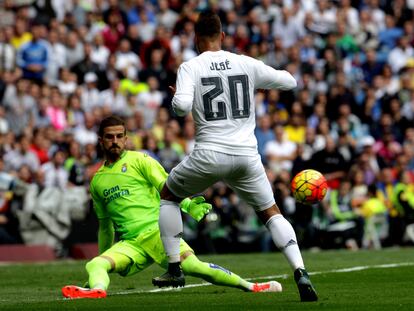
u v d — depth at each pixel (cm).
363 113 4953
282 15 5438
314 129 4569
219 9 5384
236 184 1720
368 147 4375
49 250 3600
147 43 5000
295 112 4731
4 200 3675
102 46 4975
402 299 1755
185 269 1847
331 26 5591
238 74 1702
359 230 4062
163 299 1784
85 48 4759
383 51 5600
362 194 4144
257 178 1709
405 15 5853
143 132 4272
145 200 1914
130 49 5047
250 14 5350
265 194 1725
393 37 5688
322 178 1806
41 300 1870
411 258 3103
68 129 4372
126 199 1908
